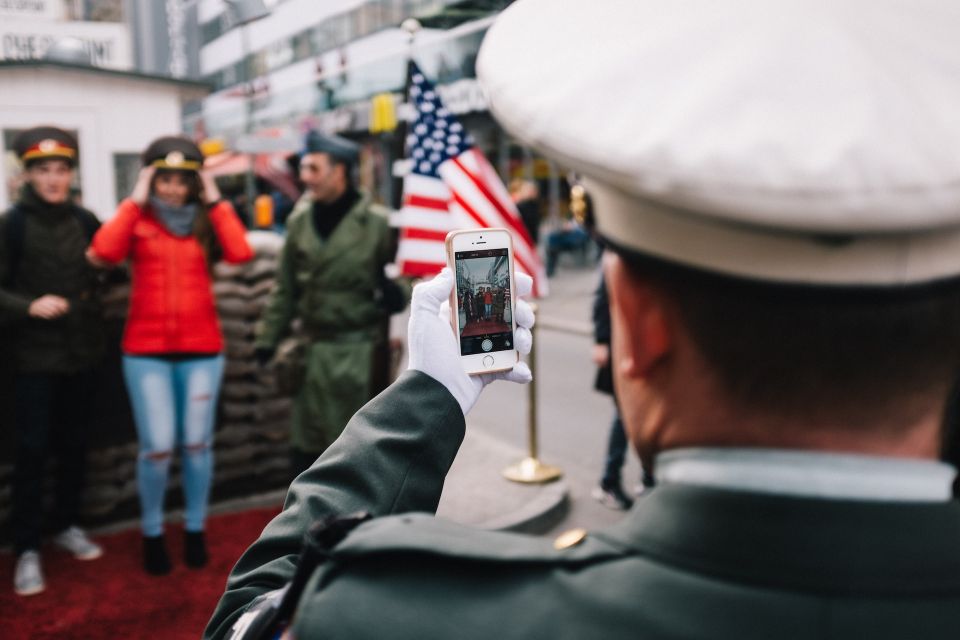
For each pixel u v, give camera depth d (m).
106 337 3.97
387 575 0.69
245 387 4.38
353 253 3.52
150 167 3.44
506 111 0.63
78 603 3.31
